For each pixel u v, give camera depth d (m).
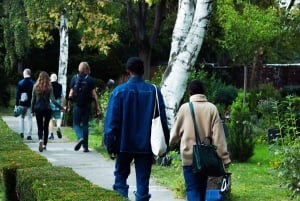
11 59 44.81
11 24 42.31
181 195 14.98
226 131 17.00
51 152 23.80
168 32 64.62
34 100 23.83
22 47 42.56
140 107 11.98
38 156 15.18
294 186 15.02
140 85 12.09
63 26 42.28
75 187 10.72
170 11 56.69
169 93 21.34
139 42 53.44
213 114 11.60
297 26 47.97
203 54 68.06
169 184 16.72
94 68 66.50
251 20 44.16
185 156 11.59
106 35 44.34
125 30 61.81
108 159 21.80
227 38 44.62
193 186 11.62
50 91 23.94
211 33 55.88
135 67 12.16
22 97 28.09
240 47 44.38
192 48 21.34
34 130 32.72
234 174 19.28
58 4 40.94
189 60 21.39
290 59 59.56
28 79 28.14
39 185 10.88
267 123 30.36
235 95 42.81
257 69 61.22
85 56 66.25
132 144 11.95
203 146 11.31
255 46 44.44
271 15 45.00
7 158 14.71
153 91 12.08
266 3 50.62
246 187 16.58
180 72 21.36
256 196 15.31
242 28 43.84
